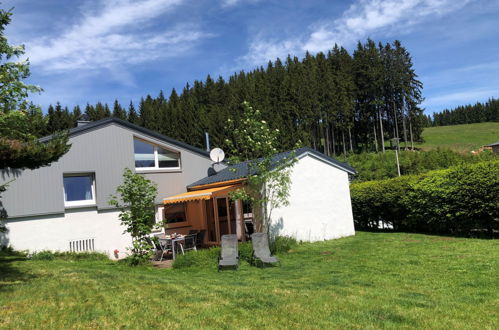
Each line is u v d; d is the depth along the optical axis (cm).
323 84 7269
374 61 7831
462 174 1661
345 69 8200
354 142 8356
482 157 4972
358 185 2405
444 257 1230
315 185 1967
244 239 1814
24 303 768
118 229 1862
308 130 6944
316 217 1941
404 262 1200
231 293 848
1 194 1524
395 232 2080
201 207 2081
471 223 1645
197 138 6775
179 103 8069
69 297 818
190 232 1791
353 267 1177
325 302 762
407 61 7888
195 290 885
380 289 875
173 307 736
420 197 1872
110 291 873
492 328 594
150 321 653
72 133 1736
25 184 1591
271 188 1706
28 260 1416
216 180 1983
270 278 1062
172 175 2078
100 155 1831
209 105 8388
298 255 1487
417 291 848
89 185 1823
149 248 1410
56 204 1669
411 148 7738
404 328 604
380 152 7131
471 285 878
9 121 1398
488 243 1432
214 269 1266
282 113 6888
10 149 902
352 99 7625
